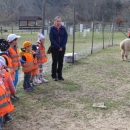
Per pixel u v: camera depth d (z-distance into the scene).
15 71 6.43
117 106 6.23
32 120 5.36
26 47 6.95
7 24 50.50
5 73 4.78
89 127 5.07
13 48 6.39
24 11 55.22
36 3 58.06
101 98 6.79
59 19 8.15
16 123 5.21
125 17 60.91
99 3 59.88
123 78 8.99
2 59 4.82
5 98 4.46
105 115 5.67
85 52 15.95
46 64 11.52
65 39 8.31
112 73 9.76
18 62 6.51
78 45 21.17
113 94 7.15
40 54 7.97
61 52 8.31
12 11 52.97
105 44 22.08
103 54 15.02
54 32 8.15
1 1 50.41
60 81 8.39
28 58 6.93
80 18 54.28
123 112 5.86
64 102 6.44
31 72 7.32
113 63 11.95
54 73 8.44
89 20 55.03
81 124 5.20
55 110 5.91
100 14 59.00
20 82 8.11
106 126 5.12
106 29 48.06
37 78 8.05
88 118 5.50
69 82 8.30
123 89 7.64
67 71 9.93
